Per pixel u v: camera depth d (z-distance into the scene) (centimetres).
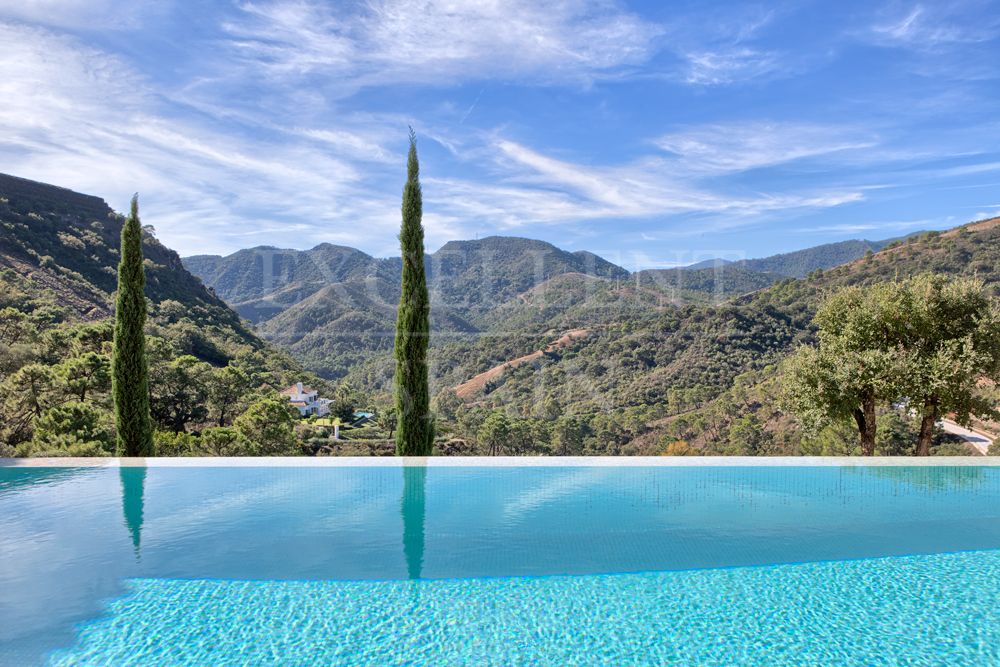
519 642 299
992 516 475
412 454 718
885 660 283
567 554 407
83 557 396
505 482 551
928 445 775
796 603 339
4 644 290
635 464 588
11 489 528
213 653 284
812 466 584
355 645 292
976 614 327
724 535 441
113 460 604
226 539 429
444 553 406
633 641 296
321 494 521
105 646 290
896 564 392
